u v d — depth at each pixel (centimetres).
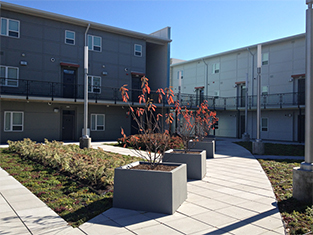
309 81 512
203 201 512
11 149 1198
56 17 1859
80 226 380
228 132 2756
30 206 460
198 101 2762
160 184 445
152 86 2573
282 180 701
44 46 1841
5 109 1697
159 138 734
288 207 475
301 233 364
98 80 2070
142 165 558
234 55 2695
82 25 1998
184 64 3284
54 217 411
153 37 2312
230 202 506
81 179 639
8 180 646
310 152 510
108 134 2120
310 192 489
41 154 888
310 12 520
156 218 418
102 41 2100
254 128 2523
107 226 382
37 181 638
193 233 361
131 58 2248
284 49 2286
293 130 2234
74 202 488
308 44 518
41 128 1820
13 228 367
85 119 1280
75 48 1973
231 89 2717
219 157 1149
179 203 480
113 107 2150
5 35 1702
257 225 392
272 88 2358
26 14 1777
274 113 2372
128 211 449
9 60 1708
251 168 880
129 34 2217
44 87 1830
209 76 2953
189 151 812
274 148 1558
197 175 710
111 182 589
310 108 511
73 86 1977
